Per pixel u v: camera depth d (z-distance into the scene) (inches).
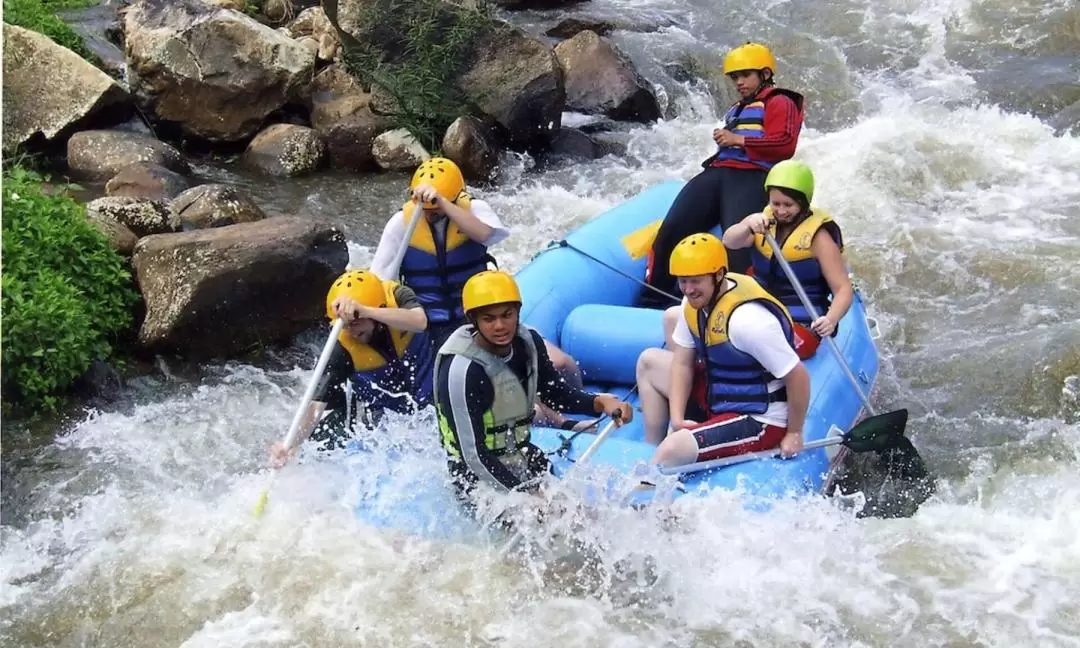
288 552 165.0
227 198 264.2
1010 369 218.2
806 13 430.3
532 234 288.4
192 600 157.9
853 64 391.9
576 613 154.0
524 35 335.9
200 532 171.9
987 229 280.5
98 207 254.4
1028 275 257.3
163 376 224.8
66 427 205.3
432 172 181.3
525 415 155.8
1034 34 398.0
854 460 187.0
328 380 170.9
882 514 176.6
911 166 313.6
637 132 355.6
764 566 159.5
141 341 227.1
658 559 159.5
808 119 367.2
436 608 154.9
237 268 225.8
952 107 361.4
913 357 228.7
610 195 314.2
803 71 386.9
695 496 163.3
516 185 319.6
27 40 312.7
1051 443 199.3
